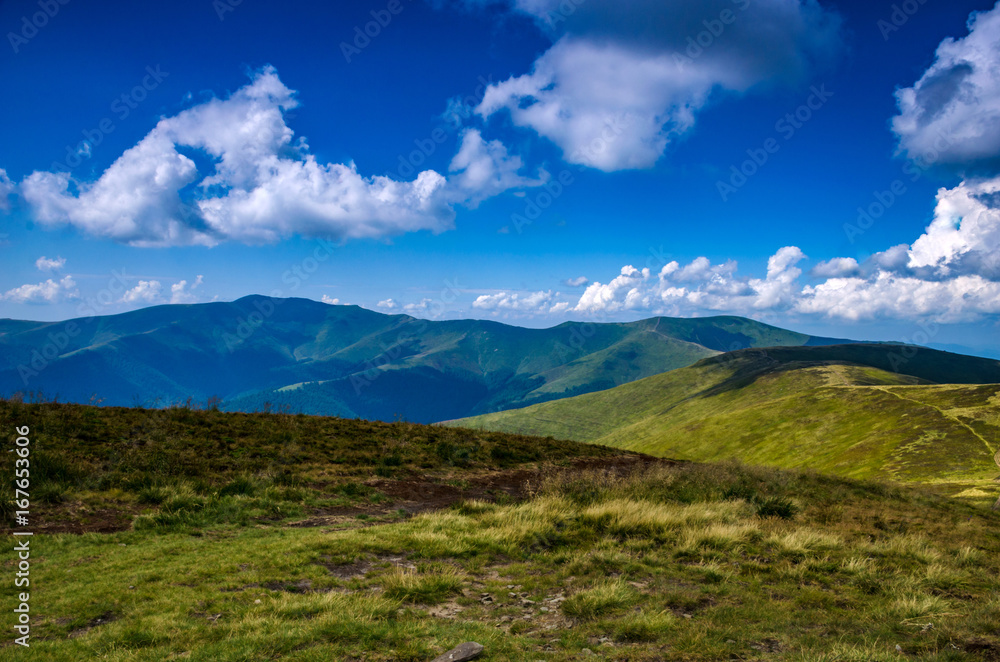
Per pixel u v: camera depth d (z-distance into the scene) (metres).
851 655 6.26
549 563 11.35
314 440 24.23
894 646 6.87
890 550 12.16
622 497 17.75
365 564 11.16
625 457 31.64
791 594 9.30
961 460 87.94
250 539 13.01
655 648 6.84
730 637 7.13
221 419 24.73
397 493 19.44
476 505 16.78
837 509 17.42
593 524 13.93
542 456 28.41
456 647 6.67
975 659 6.20
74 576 9.98
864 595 9.25
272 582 9.82
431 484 21.12
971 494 49.75
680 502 17.83
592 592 8.77
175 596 8.92
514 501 19.30
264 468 19.66
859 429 122.00
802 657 6.31
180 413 24.42
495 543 12.34
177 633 7.39
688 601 8.62
